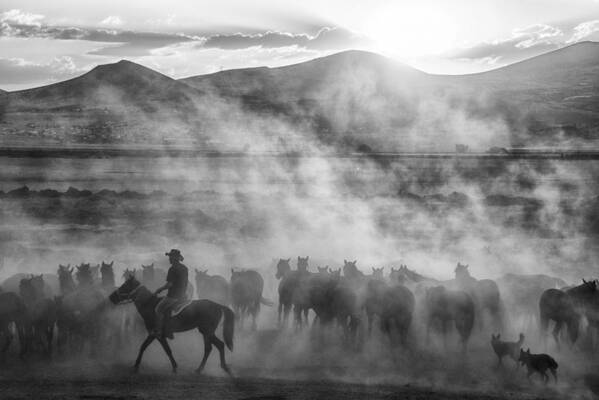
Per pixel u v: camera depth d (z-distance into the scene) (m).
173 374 18.75
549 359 18.45
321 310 22.80
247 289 23.67
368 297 22.00
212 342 18.81
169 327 18.53
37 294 21.36
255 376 18.81
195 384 17.52
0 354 20.70
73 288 22.33
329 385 17.77
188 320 18.66
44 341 22.69
